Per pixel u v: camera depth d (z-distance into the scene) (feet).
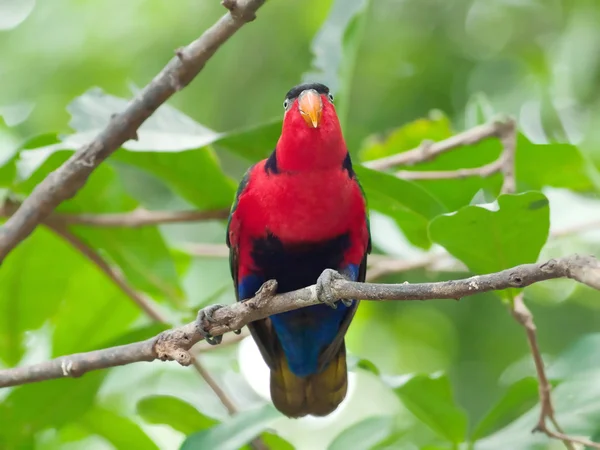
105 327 37.04
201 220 33.14
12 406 29.12
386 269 36.24
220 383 41.29
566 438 24.82
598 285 15.96
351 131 49.57
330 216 27.09
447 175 32.32
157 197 51.52
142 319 39.91
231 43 51.42
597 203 37.96
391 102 50.57
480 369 49.37
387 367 53.16
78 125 29.25
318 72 33.53
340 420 52.95
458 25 52.29
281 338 29.58
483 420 27.55
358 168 28.45
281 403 30.50
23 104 51.03
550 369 28.12
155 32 51.37
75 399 29.68
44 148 28.19
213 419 29.81
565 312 48.91
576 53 49.01
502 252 24.06
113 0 52.21
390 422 29.73
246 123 50.98
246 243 28.22
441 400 27.20
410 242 36.24
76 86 51.21
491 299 49.60
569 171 34.45
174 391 40.68
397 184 28.86
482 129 31.91
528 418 28.66
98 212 32.94
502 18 52.75
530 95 49.75
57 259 34.63
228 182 31.89
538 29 52.49
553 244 44.60
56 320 36.40
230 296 48.01
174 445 47.06
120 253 33.60
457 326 50.52
